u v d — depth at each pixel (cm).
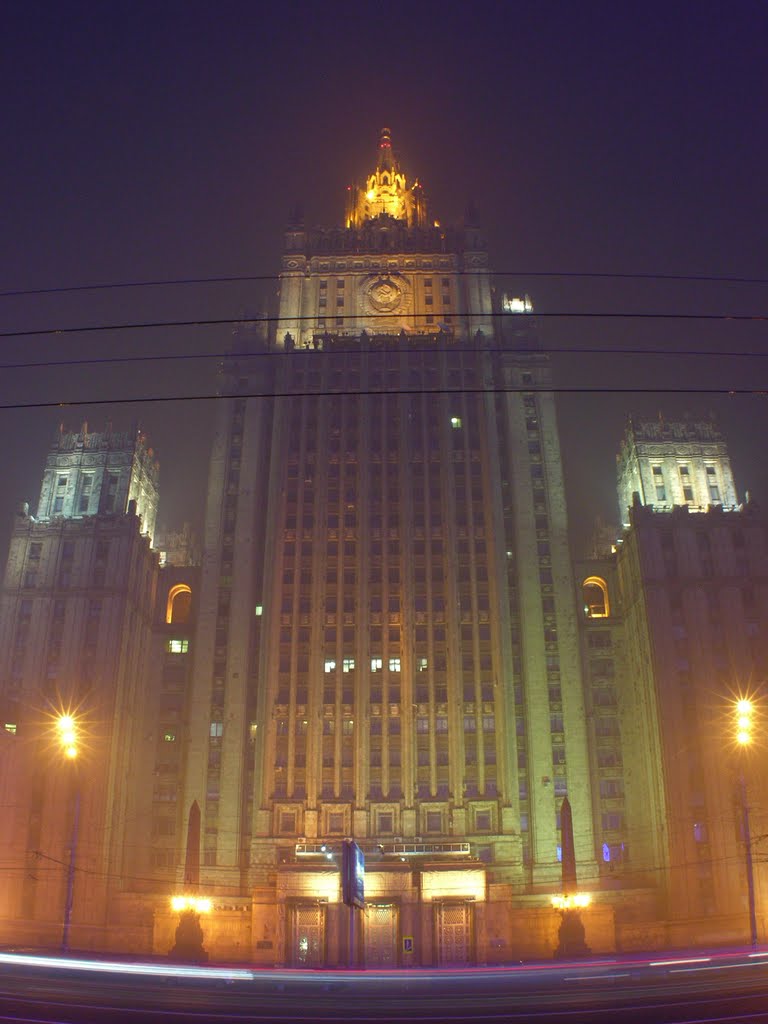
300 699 9862
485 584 10375
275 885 8912
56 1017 2800
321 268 12988
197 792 9706
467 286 12762
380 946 8356
